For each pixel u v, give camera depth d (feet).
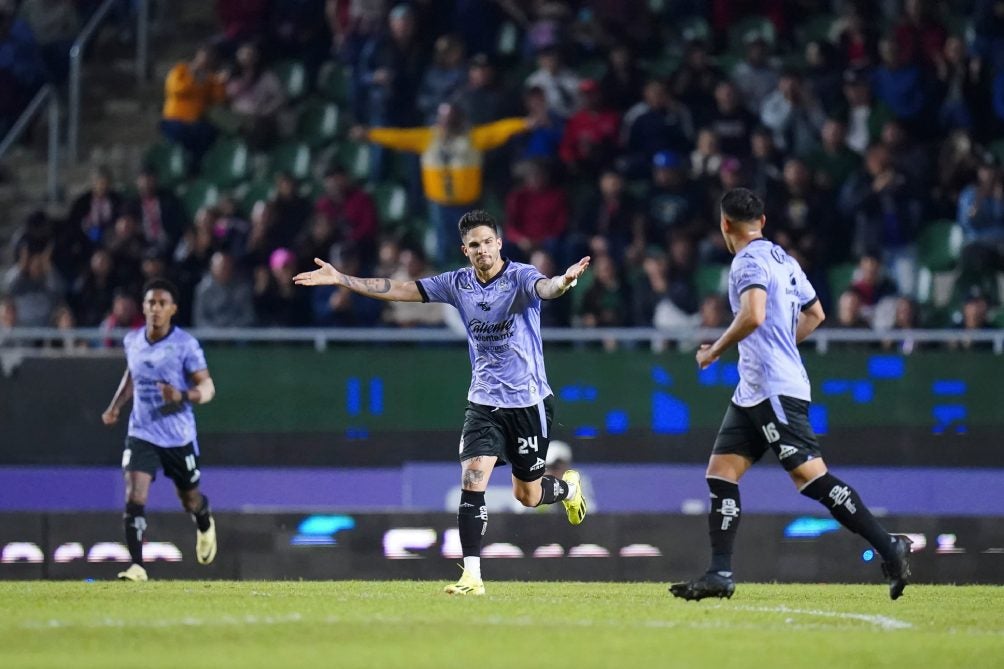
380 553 132.87
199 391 120.88
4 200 228.22
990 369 161.89
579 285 183.21
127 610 81.46
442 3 221.05
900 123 203.51
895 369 162.61
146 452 121.19
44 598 91.30
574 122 201.26
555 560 131.03
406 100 212.43
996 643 67.56
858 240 189.06
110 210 200.75
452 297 93.09
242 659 60.39
